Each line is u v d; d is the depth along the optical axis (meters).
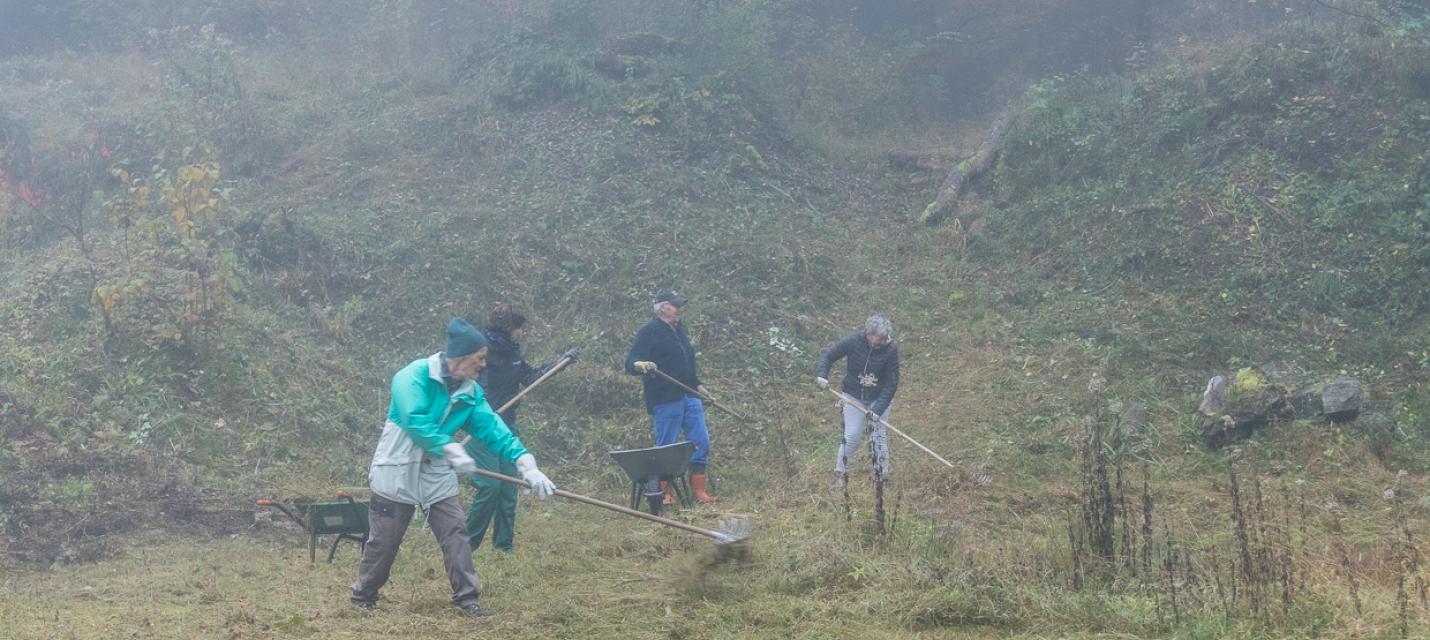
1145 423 9.71
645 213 13.75
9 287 11.16
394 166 14.55
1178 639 5.18
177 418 9.22
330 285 11.88
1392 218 11.73
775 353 11.69
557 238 13.08
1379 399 9.79
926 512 7.60
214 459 8.98
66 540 7.46
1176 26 19.30
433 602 5.96
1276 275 11.61
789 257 13.20
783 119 17.12
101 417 8.99
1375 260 11.43
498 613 5.80
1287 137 13.27
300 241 12.20
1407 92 13.33
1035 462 9.27
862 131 18.28
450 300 11.90
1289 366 10.27
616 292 12.30
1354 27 14.68
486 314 11.85
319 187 14.20
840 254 13.84
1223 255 12.05
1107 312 11.76
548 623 5.65
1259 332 11.02
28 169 14.65
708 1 17.62
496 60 16.78
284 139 15.38
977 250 13.76
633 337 11.60
